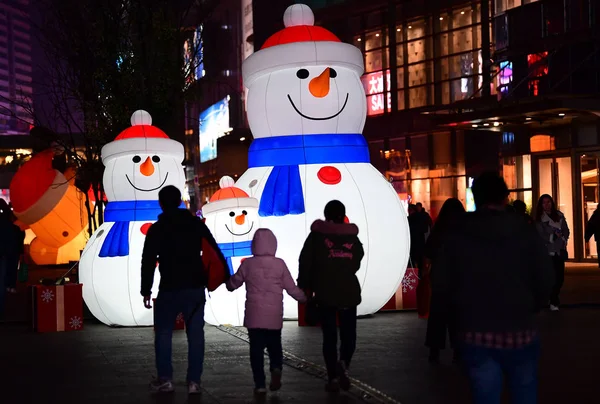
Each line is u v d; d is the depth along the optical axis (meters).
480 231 5.39
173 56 21.36
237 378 9.46
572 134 29.78
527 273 5.37
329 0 49.84
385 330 13.43
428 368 9.88
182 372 10.03
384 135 46.50
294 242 14.32
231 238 14.35
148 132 15.34
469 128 30.97
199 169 87.38
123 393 8.77
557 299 15.57
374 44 47.81
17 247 21.55
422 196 44.75
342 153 14.81
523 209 15.02
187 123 91.50
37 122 24.05
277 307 8.46
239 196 14.57
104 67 21.19
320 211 14.34
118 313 14.84
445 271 5.46
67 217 34.91
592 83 28.36
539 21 29.97
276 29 62.97
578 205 29.83
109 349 12.25
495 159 43.06
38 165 34.81
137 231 14.93
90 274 14.98
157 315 8.71
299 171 14.62
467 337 5.34
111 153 15.27
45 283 14.88
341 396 8.35
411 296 16.28
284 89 14.69
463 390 8.52
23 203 34.50
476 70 42.22
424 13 44.72
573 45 28.95
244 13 68.44
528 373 5.34
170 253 8.59
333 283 8.48
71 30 21.70
